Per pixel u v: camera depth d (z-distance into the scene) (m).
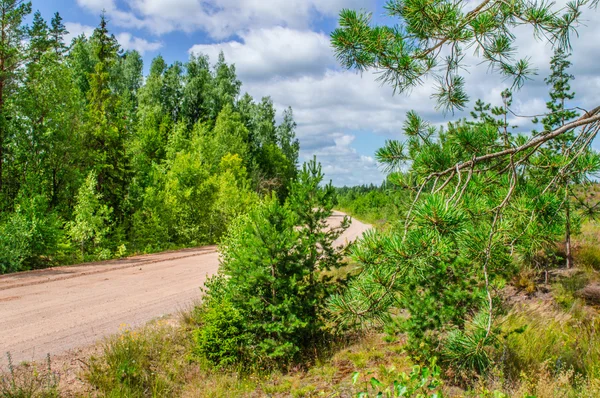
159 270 14.59
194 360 6.52
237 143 52.53
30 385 5.32
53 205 22.55
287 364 6.62
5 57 21.70
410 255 2.41
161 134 50.56
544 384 4.58
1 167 21.31
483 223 2.92
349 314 2.78
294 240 6.73
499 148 3.54
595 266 9.56
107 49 31.23
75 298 10.06
